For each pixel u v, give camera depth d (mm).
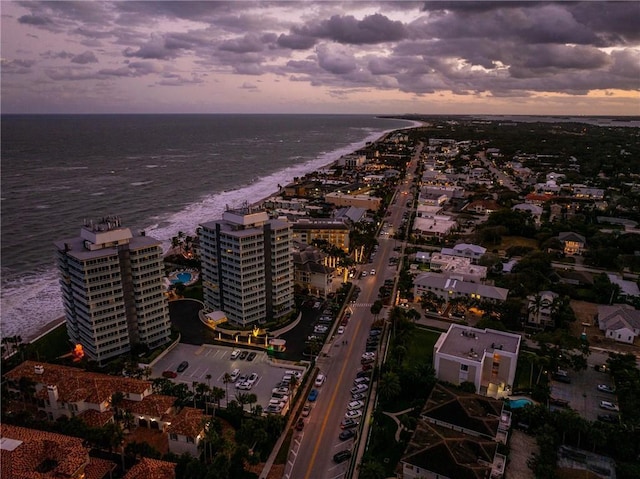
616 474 110875
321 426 131625
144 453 115750
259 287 186875
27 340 186125
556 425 124000
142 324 169000
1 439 112500
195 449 118750
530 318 185125
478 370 141500
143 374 148375
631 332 174250
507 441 123188
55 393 131750
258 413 131000
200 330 188750
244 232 178625
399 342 165750
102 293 157750
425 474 105812
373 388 148875
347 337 181875
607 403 138250
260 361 165750
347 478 111938
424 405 130375
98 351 160250
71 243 166625
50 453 110938
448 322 191750
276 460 118500
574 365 151625
